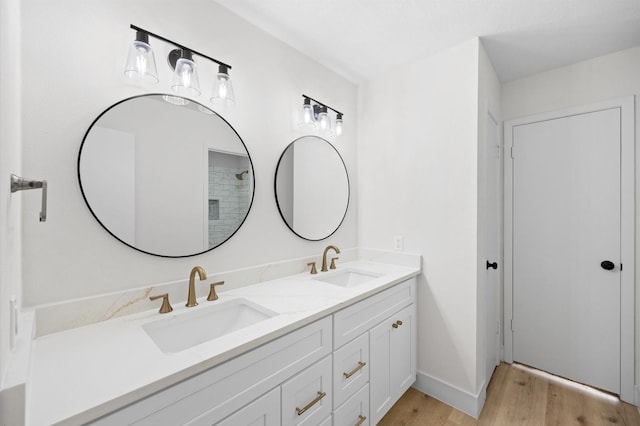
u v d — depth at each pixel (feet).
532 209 7.20
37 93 3.18
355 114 7.68
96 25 3.59
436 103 6.24
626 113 6.01
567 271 6.73
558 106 6.87
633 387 5.93
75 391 2.23
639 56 5.91
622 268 6.06
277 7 4.90
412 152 6.63
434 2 4.76
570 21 5.19
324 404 4.03
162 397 2.46
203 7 4.60
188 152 4.41
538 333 7.15
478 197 5.67
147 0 4.00
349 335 4.49
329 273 6.22
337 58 6.48
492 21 5.21
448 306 6.06
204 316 4.10
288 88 5.94
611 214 6.19
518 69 6.98
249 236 5.28
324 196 6.76
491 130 6.84
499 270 7.63
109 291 3.68
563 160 6.79
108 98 3.67
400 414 5.74
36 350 2.87
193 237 4.46
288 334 3.51
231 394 2.93
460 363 5.88
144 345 2.99
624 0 4.62
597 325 6.37
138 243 3.90
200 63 4.55
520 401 6.08
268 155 5.57
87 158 3.50
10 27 2.23
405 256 6.66
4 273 1.87
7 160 2.00
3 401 1.76
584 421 5.48
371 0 4.73
